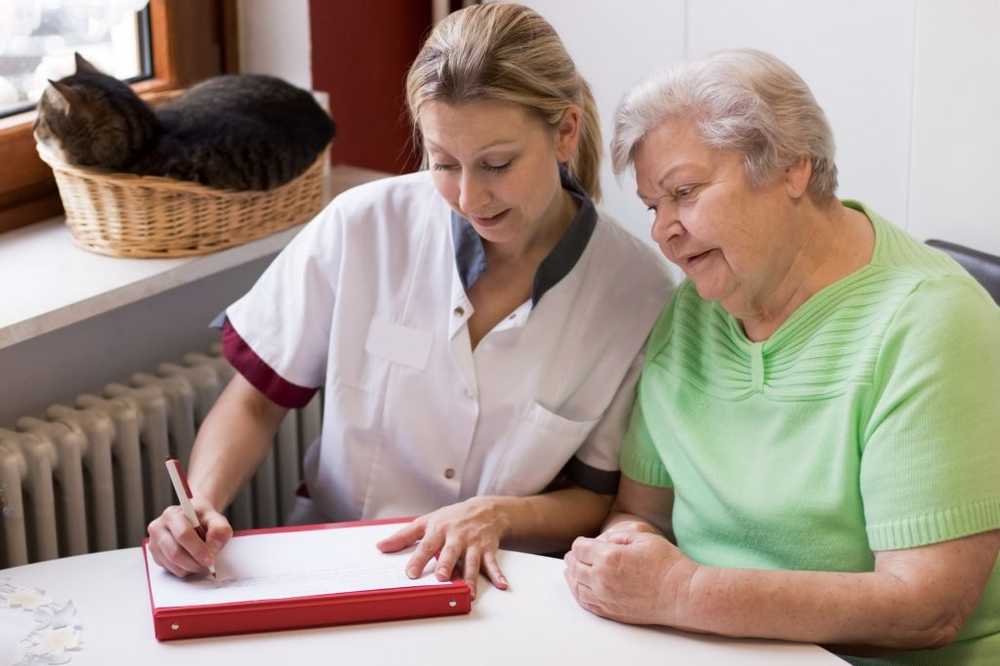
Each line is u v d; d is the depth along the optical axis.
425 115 1.46
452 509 1.57
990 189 1.91
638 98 1.43
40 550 1.83
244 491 2.12
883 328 1.41
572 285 1.68
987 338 1.39
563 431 1.68
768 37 2.11
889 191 2.04
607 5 2.27
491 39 1.43
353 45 2.43
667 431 1.59
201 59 2.35
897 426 1.37
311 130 2.09
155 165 1.92
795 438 1.47
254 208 2.04
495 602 1.43
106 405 1.92
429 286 1.70
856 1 2.00
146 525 2.02
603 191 2.37
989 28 1.85
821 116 1.43
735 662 1.32
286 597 1.38
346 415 1.74
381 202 1.73
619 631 1.37
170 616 1.35
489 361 1.68
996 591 1.46
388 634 1.36
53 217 2.16
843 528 1.44
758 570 1.36
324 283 1.74
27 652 1.33
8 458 1.76
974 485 1.34
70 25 2.13
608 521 1.68
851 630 1.34
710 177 1.40
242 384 1.79
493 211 1.51
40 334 1.83
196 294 2.20
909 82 1.97
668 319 1.64
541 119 1.48
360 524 1.55
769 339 1.49
